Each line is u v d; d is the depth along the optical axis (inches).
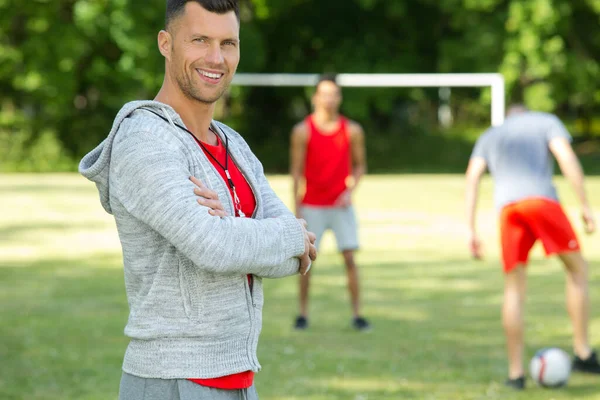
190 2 109.6
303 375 266.5
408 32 1449.3
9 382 253.3
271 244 107.1
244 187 116.6
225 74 112.0
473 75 1258.6
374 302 392.8
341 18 1467.8
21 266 482.0
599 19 1352.1
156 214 102.0
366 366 278.8
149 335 106.0
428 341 316.8
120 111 107.3
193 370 105.7
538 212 255.9
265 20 1449.3
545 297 401.7
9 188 988.6
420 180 1192.2
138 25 1279.5
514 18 1278.3
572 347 308.0
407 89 1428.4
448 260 513.0
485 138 267.7
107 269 474.6
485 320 354.0
